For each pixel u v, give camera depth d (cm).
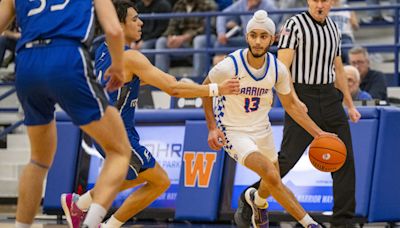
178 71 2262
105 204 773
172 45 2153
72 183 1498
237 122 1095
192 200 1415
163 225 1402
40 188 854
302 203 1368
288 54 1195
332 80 1213
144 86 1694
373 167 1328
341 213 1227
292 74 1212
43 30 794
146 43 2180
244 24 2094
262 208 1177
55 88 781
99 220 769
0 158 1964
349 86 1551
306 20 1200
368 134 1336
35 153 854
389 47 1964
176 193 1444
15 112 2159
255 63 1069
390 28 2303
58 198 1498
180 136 1460
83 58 785
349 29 2050
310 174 1374
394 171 1330
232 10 2100
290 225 1405
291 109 1114
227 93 986
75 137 1512
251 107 1089
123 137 804
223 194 1406
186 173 1429
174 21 2167
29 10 812
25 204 848
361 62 1783
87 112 785
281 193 1063
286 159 1205
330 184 1360
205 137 1427
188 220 1417
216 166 1411
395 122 1330
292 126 1198
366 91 1786
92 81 790
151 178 1071
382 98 1777
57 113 1532
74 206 1090
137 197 1080
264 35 1051
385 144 1323
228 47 2106
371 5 2091
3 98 2022
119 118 805
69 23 796
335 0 2041
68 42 787
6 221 1482
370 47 1950
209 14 1992
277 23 2047
